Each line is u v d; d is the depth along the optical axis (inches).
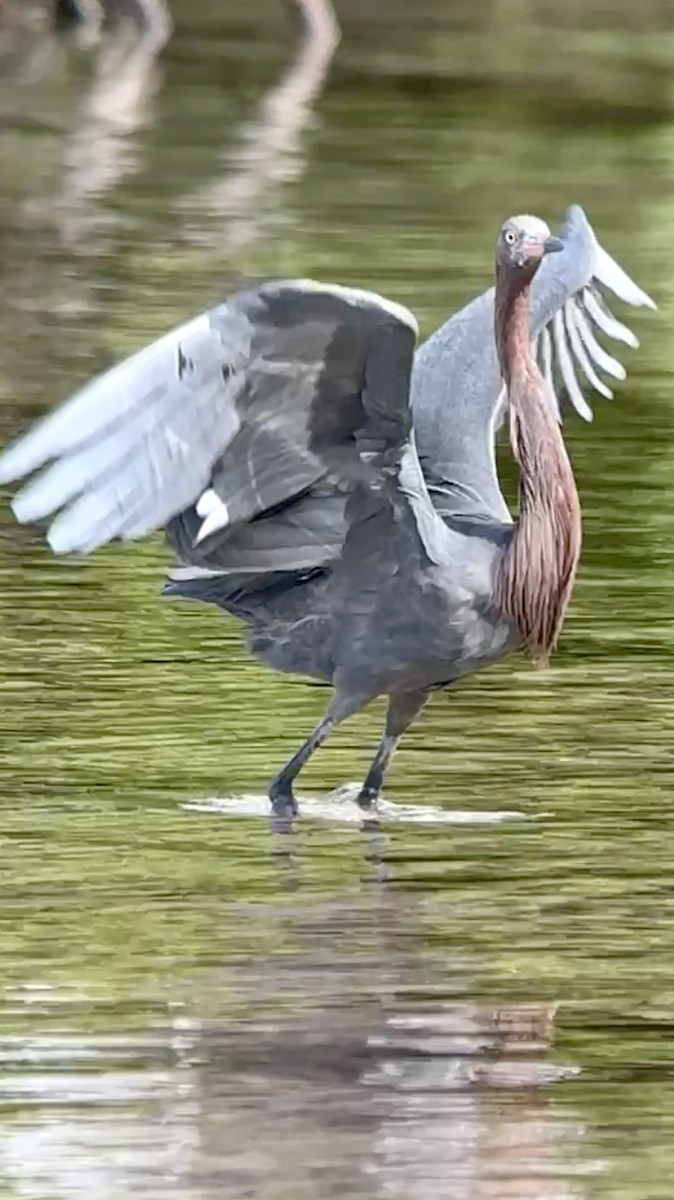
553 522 530.9
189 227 1222.3
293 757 546.6
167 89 1718.8
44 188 1328.7
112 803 541.6
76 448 458.3
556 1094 405.4
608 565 729.6
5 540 735.7
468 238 1197.1
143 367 466.3
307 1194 371.2
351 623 532.7
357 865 508.7
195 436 472.4
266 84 1743.4
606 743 585.6
